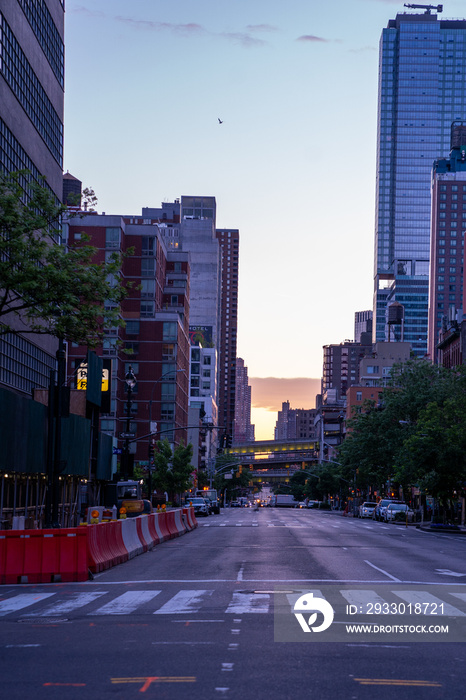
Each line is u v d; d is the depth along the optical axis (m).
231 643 10.87
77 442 44.94
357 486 113.62
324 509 162.88
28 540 19.55
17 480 35.28
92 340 26.06
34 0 44.12
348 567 22.41
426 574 20.94
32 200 25.48
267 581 18.64
